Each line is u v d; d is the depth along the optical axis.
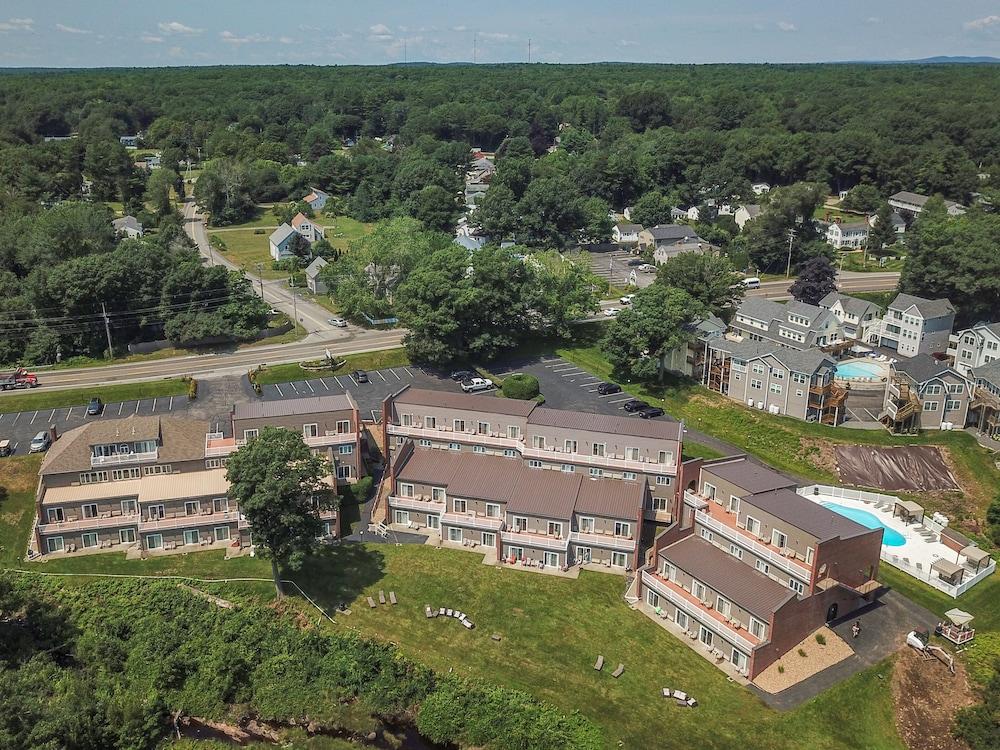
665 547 78.44
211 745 63.19
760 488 79.56
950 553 85.25
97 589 78.81
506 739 61.19
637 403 116.00
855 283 173.12
